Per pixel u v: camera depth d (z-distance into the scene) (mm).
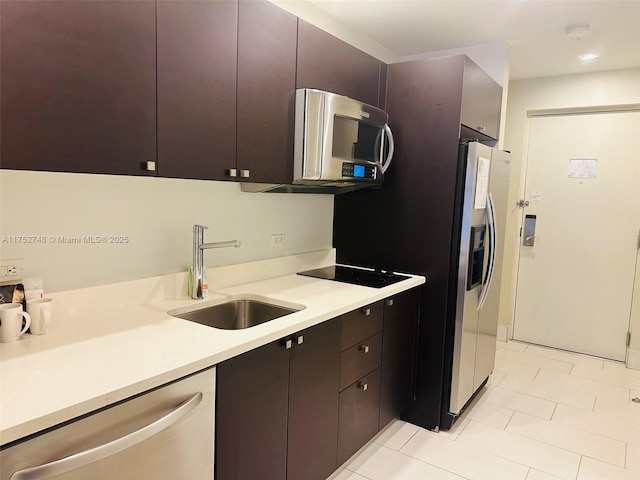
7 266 1396
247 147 1714
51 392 1009
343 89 2203
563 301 3939
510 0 2367
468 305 2496
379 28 2816
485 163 2463
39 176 1452
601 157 3701
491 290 2875
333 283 2299
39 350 1266
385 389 2301
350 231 2805
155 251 1839
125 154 1309
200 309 1847
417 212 2521
